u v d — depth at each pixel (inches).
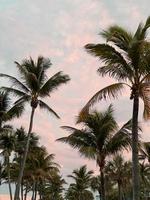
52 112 1485.0
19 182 1403.8
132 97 766.5
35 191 2682.1
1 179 2329.0
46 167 2342.5
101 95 769.6
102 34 764.6
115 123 1134.4
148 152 1638.8
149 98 764.6
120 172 2581.2
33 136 2124.8
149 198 2554.1
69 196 4350.4
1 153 1895.9
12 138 1871.3
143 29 762.8
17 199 1385.3
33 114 1460.4
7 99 1621.6
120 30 765.9
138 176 729.6
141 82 768.9
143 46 733.9
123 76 778.2
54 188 3900.1
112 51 765.3
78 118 884.0
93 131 1132.5
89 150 1130.7
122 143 1082.7
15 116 1546.5
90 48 764.6
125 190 2920.8
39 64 1485.0
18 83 1459.2
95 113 1138.0
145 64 751.7
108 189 3075.8
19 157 2249.0
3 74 1440.7
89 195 3636.8
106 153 1126.4
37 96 1469.0
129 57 764.0
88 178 3260.3
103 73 788.6
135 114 757.9
